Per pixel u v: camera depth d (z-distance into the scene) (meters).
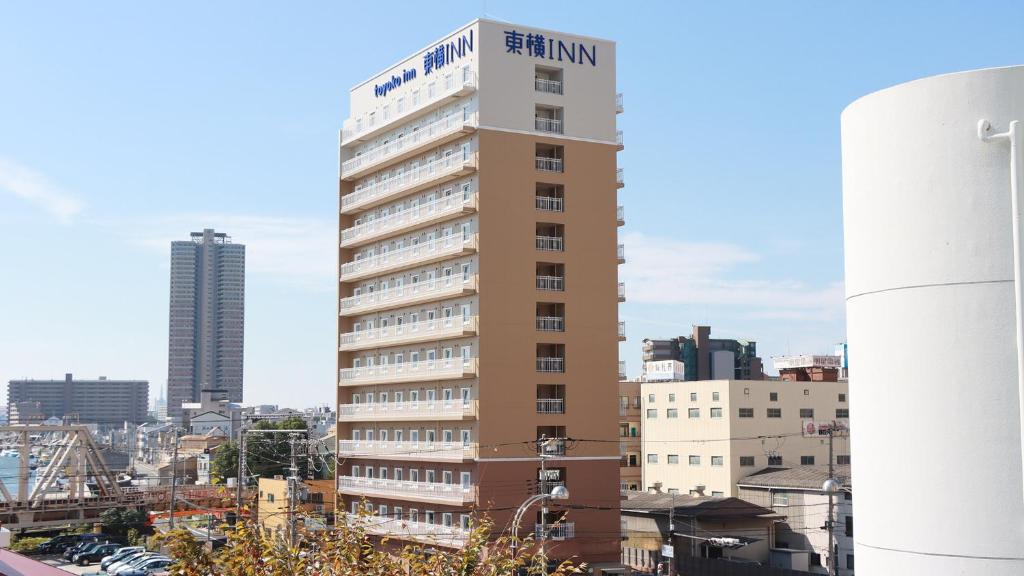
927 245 17.06
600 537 79.00
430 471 82.81
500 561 30.31
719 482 103.62
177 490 108.19
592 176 82.56
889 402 17.56
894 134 17.62
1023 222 16.11
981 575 16.28
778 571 71.25
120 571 85.19
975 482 16.41
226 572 27.58
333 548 29.36
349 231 95.75
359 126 95.94
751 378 144.25
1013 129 16.25
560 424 79.31
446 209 81.56
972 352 16.53
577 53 83.38
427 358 85.12
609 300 82.00
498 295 78.50
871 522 17.92
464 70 81.12
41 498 102.81
